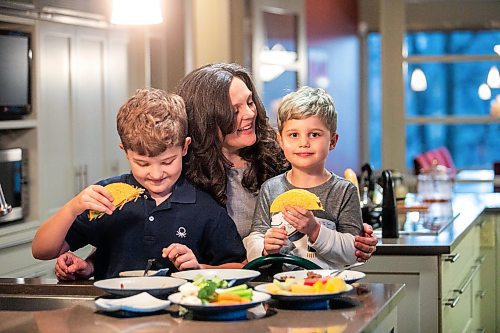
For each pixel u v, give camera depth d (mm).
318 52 8906
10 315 1893
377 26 9945
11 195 4594
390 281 3678
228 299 1803
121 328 1747
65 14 4941
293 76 7445
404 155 8836
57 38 4930
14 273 4508
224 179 2541
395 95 8805
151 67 6152
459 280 4164
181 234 2334
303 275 2127
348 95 9711
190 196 2369
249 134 2566
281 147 2643
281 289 1913
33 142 4762
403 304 3680
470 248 4574
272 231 2303
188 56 6422
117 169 5574
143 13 4141
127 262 2334
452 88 9383
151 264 2186
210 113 2510
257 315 1836
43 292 2191
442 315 3670
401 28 8766
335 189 2588
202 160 2502
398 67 8781
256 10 6844
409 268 3660
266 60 7000
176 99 2285
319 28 8938
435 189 5199
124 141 2217
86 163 5230
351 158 9742
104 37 5395
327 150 2598
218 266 2336
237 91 2549
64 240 2316
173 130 2203
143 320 1809
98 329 1744
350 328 1716
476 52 9305
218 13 6730
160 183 2240
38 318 1855
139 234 2326
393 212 3844
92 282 2258
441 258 3656
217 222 2381
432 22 9211
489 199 5738
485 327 5203
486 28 9188
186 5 6402
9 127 4512
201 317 1806
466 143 9641
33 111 4762
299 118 2566
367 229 2602
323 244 2379
